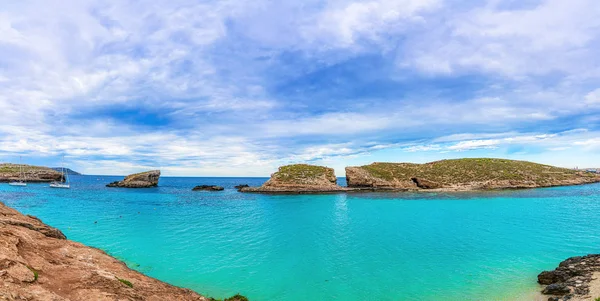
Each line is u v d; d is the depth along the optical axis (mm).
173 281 19719
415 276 20656
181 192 99375
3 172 140500
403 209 53375
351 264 23328
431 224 39312
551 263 23000
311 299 17141
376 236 32719
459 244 29016
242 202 68250
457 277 20406
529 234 32906
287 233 34438
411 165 113875
